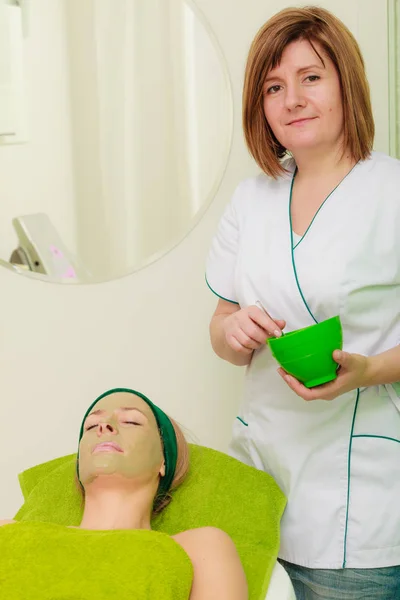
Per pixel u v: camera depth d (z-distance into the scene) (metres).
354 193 1.35
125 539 1.23
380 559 1.35
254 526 1.39
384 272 1.33
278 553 1.45
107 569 1.20
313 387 1.25
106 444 1.41
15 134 1.97
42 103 1.95
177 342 2.04
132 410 1.47
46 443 2.11
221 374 2.04
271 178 1.48
